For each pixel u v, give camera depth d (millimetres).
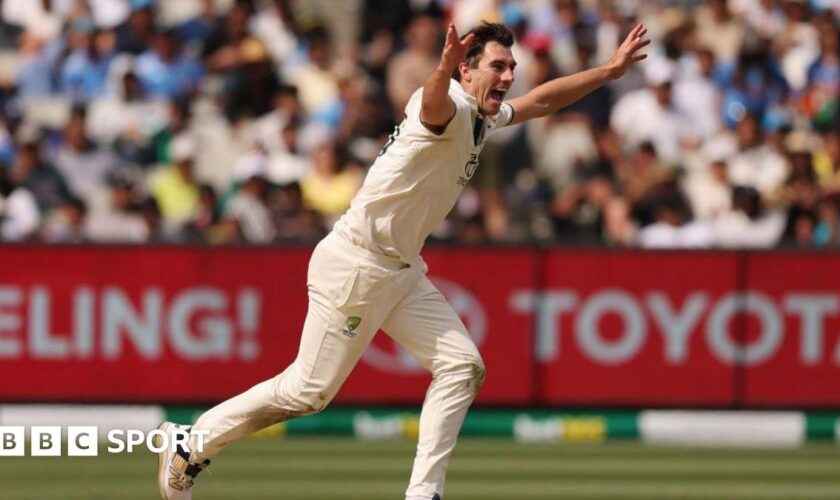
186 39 52000
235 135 50000
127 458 32656
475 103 20703
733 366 36906
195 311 36500
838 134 47969
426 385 36844
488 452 34594
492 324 36844
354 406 37031
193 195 47375
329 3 55688
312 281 21516
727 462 33500
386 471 31203
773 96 51406
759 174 48125
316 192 45969
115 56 51688
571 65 51500
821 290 36812
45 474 30219
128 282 36438
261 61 51000
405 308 21516
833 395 36938
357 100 49250
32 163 46688
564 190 47625
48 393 36312
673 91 50344
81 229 44969
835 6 54906
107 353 36438
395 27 52844
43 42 52469
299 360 21703
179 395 36500
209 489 28500
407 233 21000
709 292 36812
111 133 49531
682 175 48656
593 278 36875
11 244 36312
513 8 52438
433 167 20562
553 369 36938
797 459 34188
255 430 22109
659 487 29609
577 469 32031
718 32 53281
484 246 36812
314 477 30266
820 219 44469
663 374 36906
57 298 36344
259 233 43312
